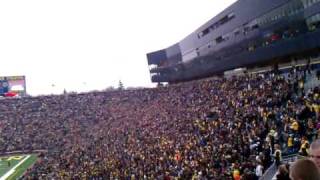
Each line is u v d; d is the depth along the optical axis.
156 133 61.34
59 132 95.69
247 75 71.75
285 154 25.14
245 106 46.66
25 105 112.00
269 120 34.09
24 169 74.75
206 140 39.88
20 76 125.62
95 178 47.16
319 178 4.75
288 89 44.56
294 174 4.84
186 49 103.56
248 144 29.55
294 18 55.53
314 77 47.75
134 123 81.44
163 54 117.56
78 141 84.19
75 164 59.38
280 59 66.06
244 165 24.45
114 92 113.75
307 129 26.30
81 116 103.31
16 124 102.00
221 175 25.77
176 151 41.06
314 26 50.78
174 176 32.62
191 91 85.12
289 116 32.19
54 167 61.81
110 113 101.31
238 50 75.81
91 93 115.00
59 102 112.06
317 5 49.12
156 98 100.12
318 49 54.66
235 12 73.56
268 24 63.00
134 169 42.16
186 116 63.94
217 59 86.62
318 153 5.04
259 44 67.44
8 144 91.88
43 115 106.31
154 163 41.16
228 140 34.84
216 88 72.94
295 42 56.44
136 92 111.06
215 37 85.38
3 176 72.12
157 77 122.31
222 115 49.44
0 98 118.50
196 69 99.75
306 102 33.03
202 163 31.08
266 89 49.34
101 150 64.25
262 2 62.91
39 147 89.00
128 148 57.69
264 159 24.33
